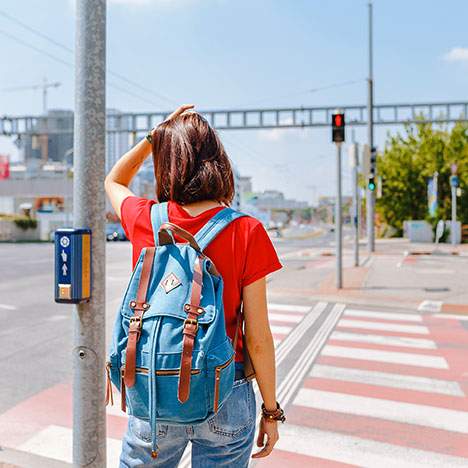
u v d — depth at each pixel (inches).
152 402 54.1
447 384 205.6
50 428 159.5
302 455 143.2
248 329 61.4
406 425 164.6
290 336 293.1
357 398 189.5
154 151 68.6
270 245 61.9
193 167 64.3
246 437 62.4
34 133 1555.1
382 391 197.2
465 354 251.6
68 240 74.3
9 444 147.4
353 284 503.2
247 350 62.1
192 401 54.2
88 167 77.9
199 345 54.1
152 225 63.6
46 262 807.1
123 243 1657.2
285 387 202.1
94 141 78.2
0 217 1899.6
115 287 494.3
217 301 56.9
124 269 673.6
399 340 282.0
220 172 65.3
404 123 1363.2
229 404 60.7
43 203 2374.5
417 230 1545.3
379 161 1662.2
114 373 58.0
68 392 193.6
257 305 60.9
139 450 63.2
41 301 406.6
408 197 1604.3
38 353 249.3
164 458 63.2
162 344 54.3
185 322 54.6
